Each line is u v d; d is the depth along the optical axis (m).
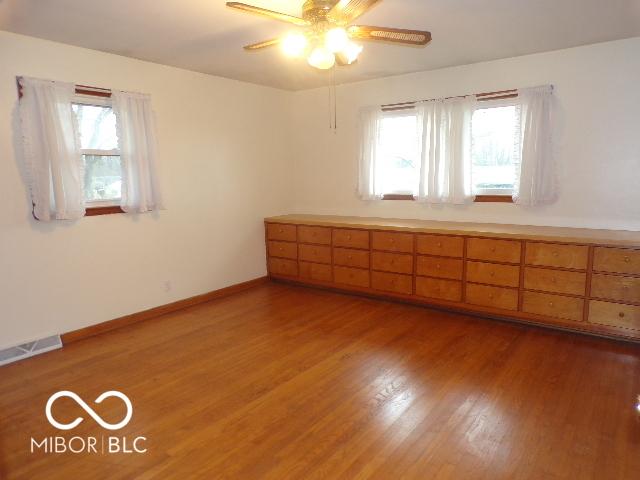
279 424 2.20
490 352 3.00
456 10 2.62
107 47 3.29
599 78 3.39
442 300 3.85
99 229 3.50
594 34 3.12
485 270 3.57
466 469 1.83
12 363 3.00
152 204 3.77
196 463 1.92
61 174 3.12
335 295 4.52
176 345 3.26
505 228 3.67
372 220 4.52
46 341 3.22
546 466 1.84
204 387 2.60
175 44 3.23
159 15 2.62
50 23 2.75
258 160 4.89
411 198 4.50
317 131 5.13
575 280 3.17
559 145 3.62
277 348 3.16
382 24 2.85
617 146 3.38
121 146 3.50
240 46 3.29
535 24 2.89
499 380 2.60
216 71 4.12
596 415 2.21
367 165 4.61
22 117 2.97
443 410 2.29
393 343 3.20
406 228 3.94
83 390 2.61
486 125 3.98
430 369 2.76
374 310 3.99
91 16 2.63
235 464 1.90
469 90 3.98
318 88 5.02
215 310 4.10
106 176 3.56
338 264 4.49
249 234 4.86
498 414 2.24
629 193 3.38
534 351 3.00
